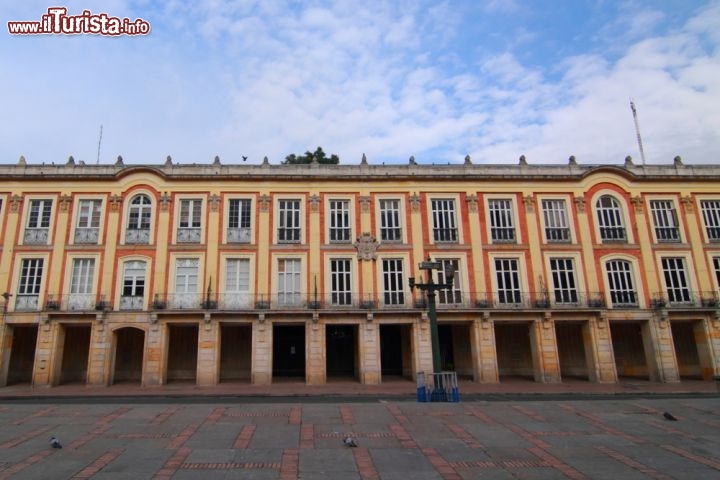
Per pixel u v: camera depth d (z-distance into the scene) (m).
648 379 29.77
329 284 28.72
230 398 21.59
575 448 11.08
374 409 14.84
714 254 30.55
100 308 27.28
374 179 30.33
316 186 30.16
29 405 15.93
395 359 31.77
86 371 29.58
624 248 30.22
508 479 9.07
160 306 27.39
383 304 28.58
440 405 15.63
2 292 27.28
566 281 29.72
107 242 28.33
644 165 31.89
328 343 31.78
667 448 11.15
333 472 9.30
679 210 31.14
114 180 29.23
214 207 29.23
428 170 30.70
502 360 31.81
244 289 28.44
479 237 29.86
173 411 14.41
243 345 30.55
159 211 28.95
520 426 12.95
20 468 9.38
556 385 26.61
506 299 29.23
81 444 11.03
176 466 9.57
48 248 28.08
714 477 9.25
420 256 29.39
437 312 28.03
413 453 10.55
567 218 30.66
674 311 28.84
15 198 28.58
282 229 29.45
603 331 28.59
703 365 29.23
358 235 29.50
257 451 10.55
